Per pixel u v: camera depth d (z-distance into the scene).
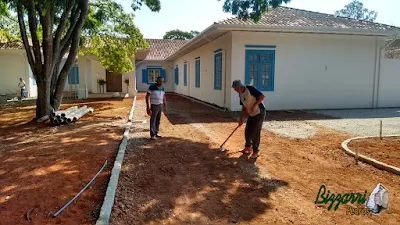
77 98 21.80
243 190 4.88
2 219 3.80
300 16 16.50
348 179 5.33
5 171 5.57
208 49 18.36
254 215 4.06
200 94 20.62
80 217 3.89
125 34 17.59
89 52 19.38
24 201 4.32
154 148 7.36
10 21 18.12
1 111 15.08
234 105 14.64
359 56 15.95
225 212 4.14
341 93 15.91
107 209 3.99
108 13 16.23
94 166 5.88
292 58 15.09
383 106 16.64
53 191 4.67
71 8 11.44
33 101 20.33
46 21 10.87
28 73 23.31
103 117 12.48
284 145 7.72
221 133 9.32
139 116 12.77
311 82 15.47
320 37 15.31
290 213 4.12
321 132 9.43
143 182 5.15
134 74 23.19
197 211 4.16
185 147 7.48
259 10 10.34
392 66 16.56
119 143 7.78
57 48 11.72
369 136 8.69
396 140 8.00
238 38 14.30
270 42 14.71
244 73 14.51
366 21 17.19
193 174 5.59
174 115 13.36
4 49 21.36
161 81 8.28
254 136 6.57
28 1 10.19
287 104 15.30
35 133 9.16
